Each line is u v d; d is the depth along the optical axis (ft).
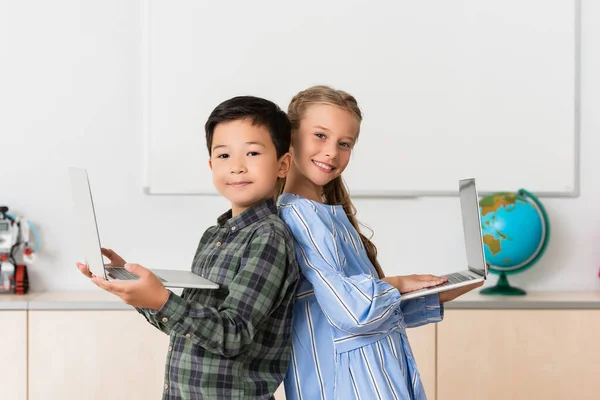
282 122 4.51
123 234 8.54
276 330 4.25
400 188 8.70
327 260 4.39
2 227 8.22
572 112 8.79
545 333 7.92
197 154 8.55
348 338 4.46
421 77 8.70
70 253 8.52
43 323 7.62
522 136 8.77
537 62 8.76
